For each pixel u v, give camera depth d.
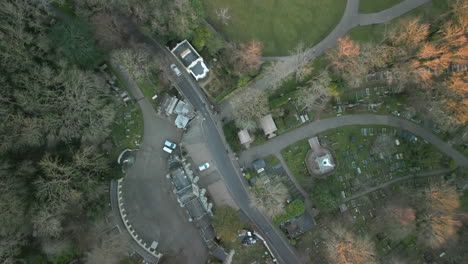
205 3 71.81
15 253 55.47
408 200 68.62
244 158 71.81
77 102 58.53
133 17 66.44
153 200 71.62
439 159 71.62
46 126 57.88
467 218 70.06
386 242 70.75
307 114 71.69
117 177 66.50
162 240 70.94
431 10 71.00
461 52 58.50
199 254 70.94
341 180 71.50
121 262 65.44
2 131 54.69
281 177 71.69
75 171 59.09
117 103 69.88
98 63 64.69
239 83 68.94
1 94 53.97
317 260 70.50
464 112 61.62
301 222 69.38
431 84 64.88
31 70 55.75
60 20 65.50
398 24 70.81
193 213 66.25
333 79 69.69
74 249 61.22
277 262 70.19
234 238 64.81
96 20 62.00
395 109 71.25
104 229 65.62
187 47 68.12
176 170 67.88
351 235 67.62
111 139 69.88
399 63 66.38
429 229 64.88
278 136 72.00
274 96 71.44
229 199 72.31
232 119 71.38
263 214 71.69
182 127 70.62
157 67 70.56
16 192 54.78
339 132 71.62
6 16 54.81
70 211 60.78
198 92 71.44
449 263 69.38
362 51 65.88
